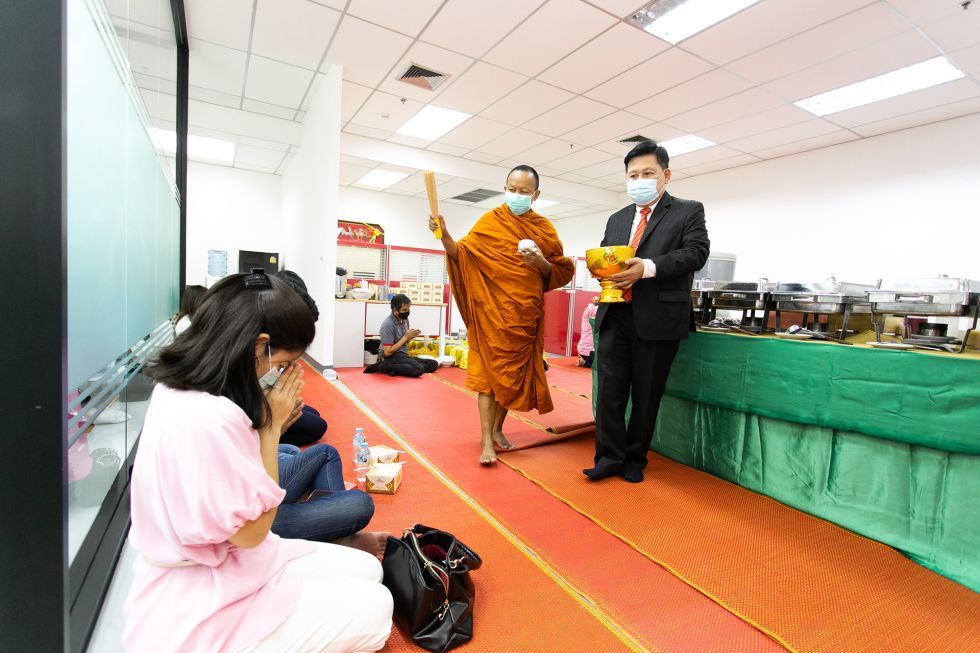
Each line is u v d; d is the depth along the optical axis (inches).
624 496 81.3
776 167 256.2
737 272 274.8
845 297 81.7
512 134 239.3
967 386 59.3
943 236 195.8
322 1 134.3
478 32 146.6
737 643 47.4
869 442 70.0
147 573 30.2
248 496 28.2
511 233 91.1
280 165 307.1
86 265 41.2
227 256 310.5
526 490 82.6
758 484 84.5
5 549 30.3
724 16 132.2
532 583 55.6
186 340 31.0
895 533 66.4
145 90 81.6
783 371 79.7
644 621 50.0
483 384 94.0
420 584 44.2
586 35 145.3
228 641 30.0
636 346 86.4
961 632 50.2
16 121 29.2
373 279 284.8
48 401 30.6
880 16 129.0
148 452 28.5
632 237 90.1
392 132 247.3
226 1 135.9
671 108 196.4
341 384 169.5
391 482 77.4
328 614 34.1
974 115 187.3
